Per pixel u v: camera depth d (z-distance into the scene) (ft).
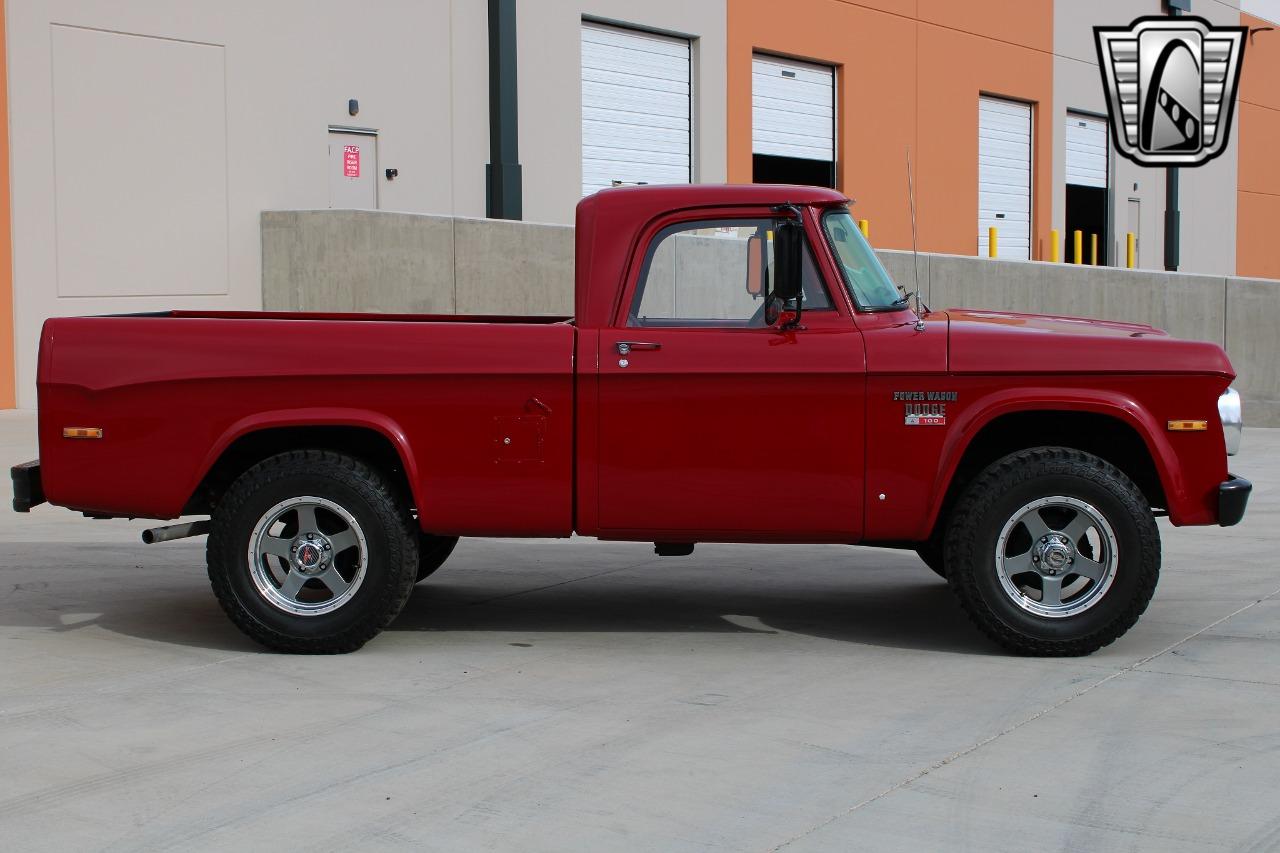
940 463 19.31
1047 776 14.65
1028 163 98.17
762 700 17.52
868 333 19.43
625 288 19.75
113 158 50.52
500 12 62.64
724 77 74.49
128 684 18.26
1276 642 20.44
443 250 54.70
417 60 60.29
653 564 27.20
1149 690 17.88
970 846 12.83
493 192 63.41
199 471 19.62
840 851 12.70
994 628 19.48
